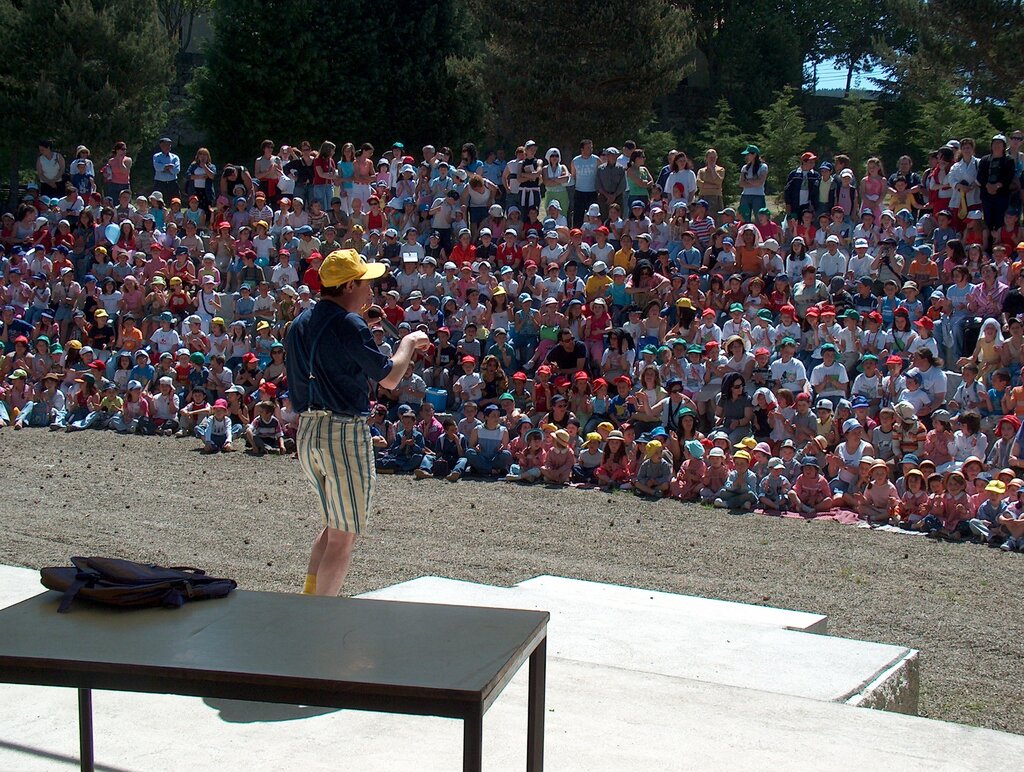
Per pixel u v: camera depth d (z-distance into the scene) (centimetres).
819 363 1408
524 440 1341
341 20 3070
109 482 1239
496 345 1527
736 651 483
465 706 233
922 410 1280
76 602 293
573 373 1462
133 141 3000
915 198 1750
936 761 347
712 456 1211
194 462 1372
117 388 1619
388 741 351
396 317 1625
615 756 343
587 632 504
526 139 3169
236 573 868
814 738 363
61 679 252
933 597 877
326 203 2019
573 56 3038
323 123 3088
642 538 1052
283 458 1409
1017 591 895
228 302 1758
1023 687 680
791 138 3262
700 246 1700
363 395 430
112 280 1817
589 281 1605
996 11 2767
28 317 1816
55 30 2856
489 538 1033
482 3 3083
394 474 1343
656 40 3041
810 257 1606
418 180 1970
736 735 364
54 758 338
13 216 2177
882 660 475
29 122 2836
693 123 4012
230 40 3075
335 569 438
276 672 243
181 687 246
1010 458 1145
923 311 1470
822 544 1041
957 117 3128
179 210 2072
